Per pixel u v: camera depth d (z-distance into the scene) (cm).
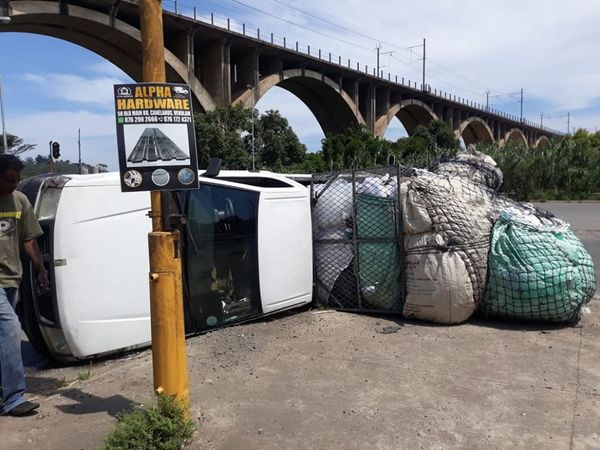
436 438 304
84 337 442
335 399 356
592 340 463
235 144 3947
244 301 525
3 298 350
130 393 374
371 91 6700
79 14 3225
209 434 313
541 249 499
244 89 4878
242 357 436
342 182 589
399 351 444
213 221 500
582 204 2595
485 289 511
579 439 299
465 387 370
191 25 4103
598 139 5456
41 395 393
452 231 508
